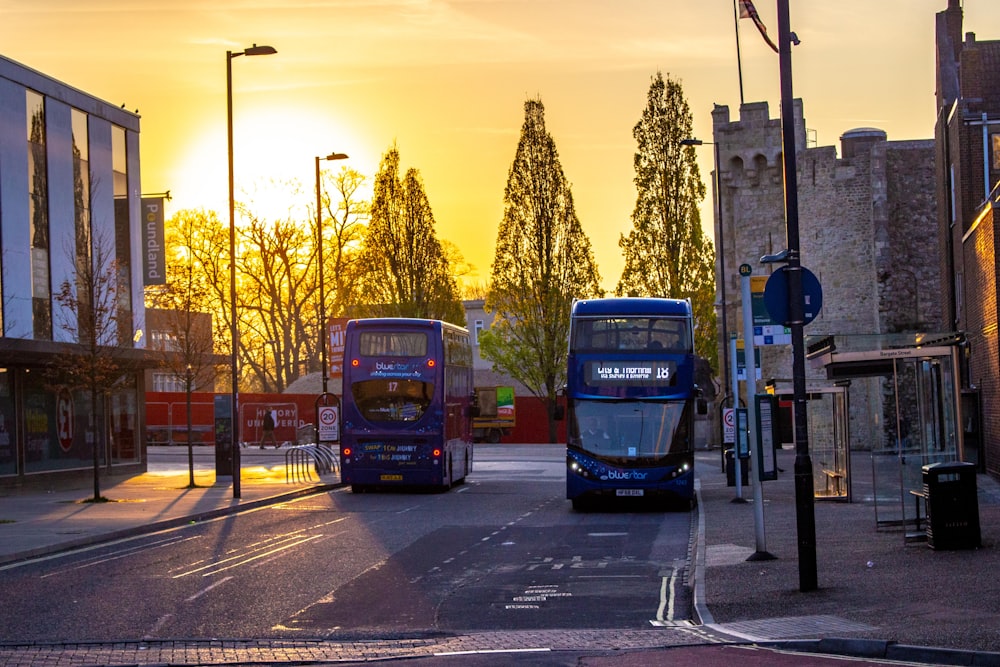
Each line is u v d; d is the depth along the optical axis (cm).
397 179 7181
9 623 1277
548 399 6856
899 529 1925
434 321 3412
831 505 2522
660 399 2789
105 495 3231
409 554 1916
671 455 2758
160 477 3997
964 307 3641
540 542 2102
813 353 2316
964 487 1599
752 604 1296
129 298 4078
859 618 1150
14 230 3409
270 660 1073
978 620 1088
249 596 1468
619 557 1878
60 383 3594
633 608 1378
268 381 9300
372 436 3362
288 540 2131
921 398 1962
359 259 7162
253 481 3791
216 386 8250
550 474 4372
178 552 1955
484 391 7306
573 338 2834
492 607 1391
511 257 6850
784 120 1400
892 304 5738
